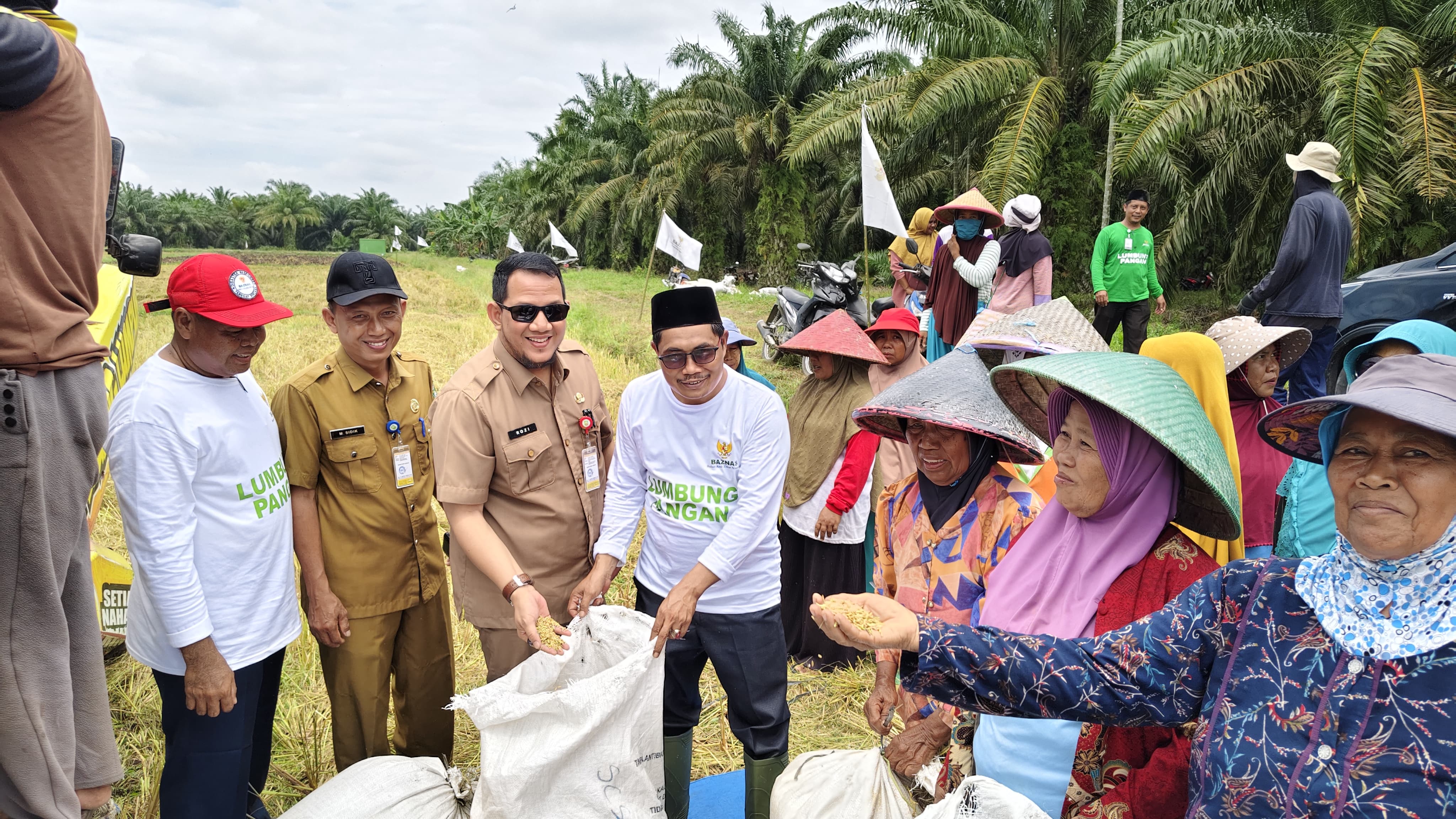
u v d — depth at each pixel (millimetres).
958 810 1863
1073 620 1936
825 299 9961
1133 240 8344
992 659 1597
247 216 96938
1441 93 9609
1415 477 1196
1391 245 11000
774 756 2904
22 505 1756
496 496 2898
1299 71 10914
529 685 2525
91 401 1934
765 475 2781
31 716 1781
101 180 1961
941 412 2283
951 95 13727
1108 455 1887
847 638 1647
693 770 3590
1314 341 5910
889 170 17578
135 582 2574
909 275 8477
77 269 1881
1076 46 14219
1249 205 13305
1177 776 1761
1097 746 1902
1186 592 1589
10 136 1746
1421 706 1198
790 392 9508
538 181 41750
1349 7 11039
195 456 2414
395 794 2525
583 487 2984
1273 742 1327
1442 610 1199
